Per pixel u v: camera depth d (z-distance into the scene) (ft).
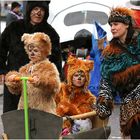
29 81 35.58
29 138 32.35
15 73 37.83
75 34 76.13
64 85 40.86
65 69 57.77
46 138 32.35
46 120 32.42
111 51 34.35
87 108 40.65
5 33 44.68
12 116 32.65
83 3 80.89
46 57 38.73
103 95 34.06
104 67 34.40
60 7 80.59
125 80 33.94
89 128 39.06
